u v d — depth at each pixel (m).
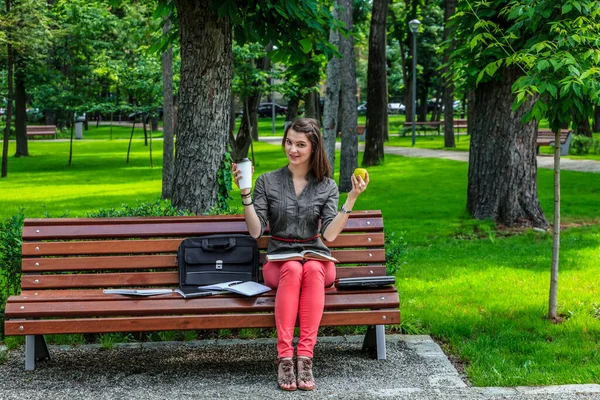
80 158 28.44
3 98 30.77
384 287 4.61
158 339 5.25
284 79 23.67
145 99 24.69
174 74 20.98
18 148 29.38
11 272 5.25
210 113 6.83
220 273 4.67
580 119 5.48
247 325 4.37
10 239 5.20
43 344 4.68
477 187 11.27
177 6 6.77
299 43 7.54
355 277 4.75
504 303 6.23
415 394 4.11
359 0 33.66
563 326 5.49
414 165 22.16
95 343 5.13
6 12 20.67
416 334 5.37
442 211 12.45
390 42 55.09
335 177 19.59
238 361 4.72
